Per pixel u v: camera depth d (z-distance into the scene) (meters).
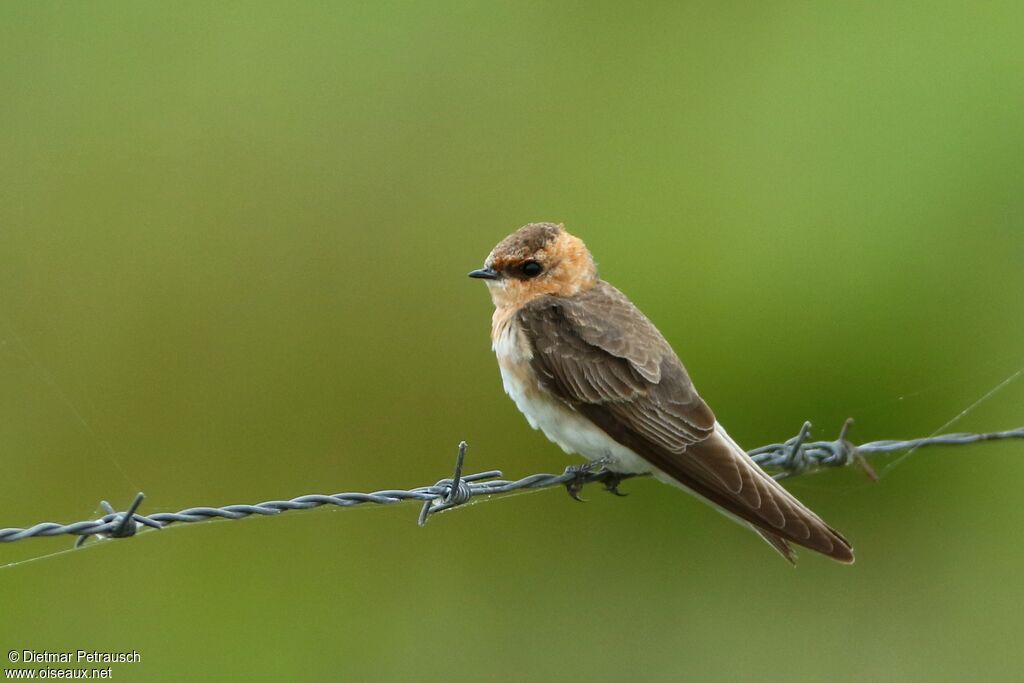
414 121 19.22
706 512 15.42
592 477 10.23
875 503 15.59
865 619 15.05
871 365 16.47
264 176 18.39
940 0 19.64
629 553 15.41
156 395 16.58
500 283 10.85
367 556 15.35
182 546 15.02
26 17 19.34
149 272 17.36
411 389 16.92
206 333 17.08
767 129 18.92
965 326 16.84
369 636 14.62
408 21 20.09
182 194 18.05
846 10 20.00
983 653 14.65
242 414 16.53
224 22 19.75
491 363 16.78
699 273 17.53
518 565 15.39
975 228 17.53
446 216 18.36
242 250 17.72
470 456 16.30
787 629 14.95
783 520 9.06
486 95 19.48
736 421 16.48
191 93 18.92
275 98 19.06
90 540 8.79
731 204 18.16
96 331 16.94
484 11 20.36
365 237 18.09
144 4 19.73
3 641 13.86
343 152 18.62
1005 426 15.95
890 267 17.12
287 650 14.45
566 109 19.53
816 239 17.55
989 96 18.48
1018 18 19.06
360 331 17.33
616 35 20.39
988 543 15.45
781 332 16.77
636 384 10.08
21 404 16.17
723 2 20.50
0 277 17.19
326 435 16.55
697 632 14.99
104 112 18.62
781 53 19.77
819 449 9.98
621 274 17.78
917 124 18.50
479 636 14.71
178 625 14.42
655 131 19.19
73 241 17.61
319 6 20.00
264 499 15.94
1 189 17.89
